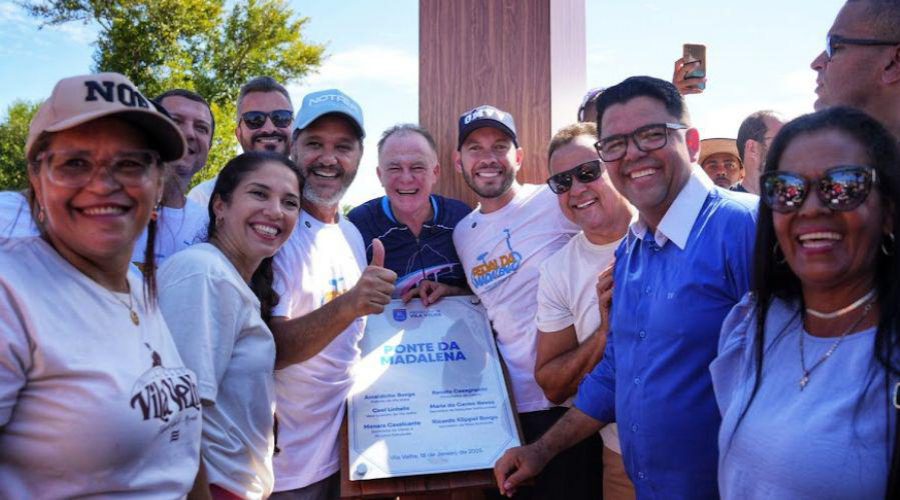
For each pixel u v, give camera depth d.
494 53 4.22
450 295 3.61
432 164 3.62
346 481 2.94
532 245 3.44
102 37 23.89
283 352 2.73
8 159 16.45
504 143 3.54
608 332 2.67
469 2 4.23
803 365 1.66
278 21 25.86
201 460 2.05
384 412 3.11
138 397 1.61
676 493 2.19
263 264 2.77
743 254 2.12
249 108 4.29
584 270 3.06
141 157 1.61
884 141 1.59
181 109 3.67
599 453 3.33
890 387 1.47
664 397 2.19
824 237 1.60
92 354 1.54
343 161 3.19
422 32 4.26
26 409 1.49
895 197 1.56
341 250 3.19
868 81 2.39
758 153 4.25
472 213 3.70
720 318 2.15
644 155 2.29
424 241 3.69
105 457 1.53
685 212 2.27
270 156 2.54
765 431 1.64
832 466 1.49
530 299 3.41
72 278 1.58
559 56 4.27
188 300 2.12
